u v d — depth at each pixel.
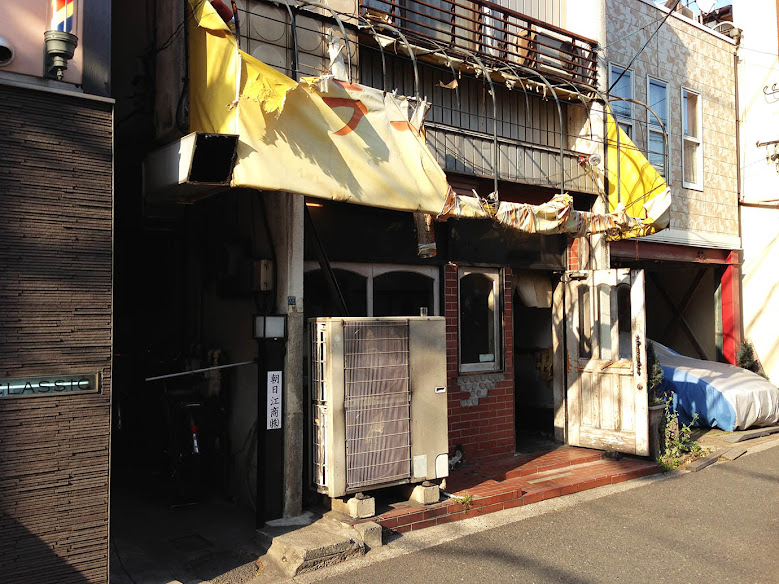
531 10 9.37
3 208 4.08
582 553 5.51
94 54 4.56
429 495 6.23
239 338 6.64
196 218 7.50
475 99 8.43
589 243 9.37
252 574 5.09
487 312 8.48
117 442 8.57
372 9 6.90
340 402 5.77
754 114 13.14
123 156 6.43
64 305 4.28
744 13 13.38
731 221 13.11
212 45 5.06
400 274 7.52
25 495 4.09
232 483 6.85
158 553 5.46
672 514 6.55
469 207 6.24
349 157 5.32
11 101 4.13
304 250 6.54
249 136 4.77
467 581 4.94
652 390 8.60
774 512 6.64
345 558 5.29
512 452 8.49
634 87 11.21
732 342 13.12
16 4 4.26
